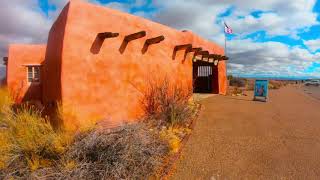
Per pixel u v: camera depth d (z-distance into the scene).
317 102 16.56
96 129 5.77
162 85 9.57
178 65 11.72
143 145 5.49
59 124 6.68
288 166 5.74
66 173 4.56
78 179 4.51
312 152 6.54
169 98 9.03
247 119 10.03
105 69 8.16
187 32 12.99
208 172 5.47
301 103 15.55
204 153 6.43
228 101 14.73
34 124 5.24
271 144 7.13
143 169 5.06
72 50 7.36
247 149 6.73
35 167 4.68
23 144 4.88
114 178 4.68
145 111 9.38
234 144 7.08
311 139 7.59
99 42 8.03
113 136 5.38
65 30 7.28
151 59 9.95
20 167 4.73
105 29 8.22
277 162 5.95
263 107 13.09
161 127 7.79
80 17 7.60
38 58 14.98
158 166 5.41
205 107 12.32
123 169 4.83
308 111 12.38
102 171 4.74
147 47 9.77
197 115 10.30
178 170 5.53
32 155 4.88
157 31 10.38
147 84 9.64
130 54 9.02
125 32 8.87
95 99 7.82
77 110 7.27
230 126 8.90
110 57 8.31
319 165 5.77
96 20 7.99
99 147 5.12
